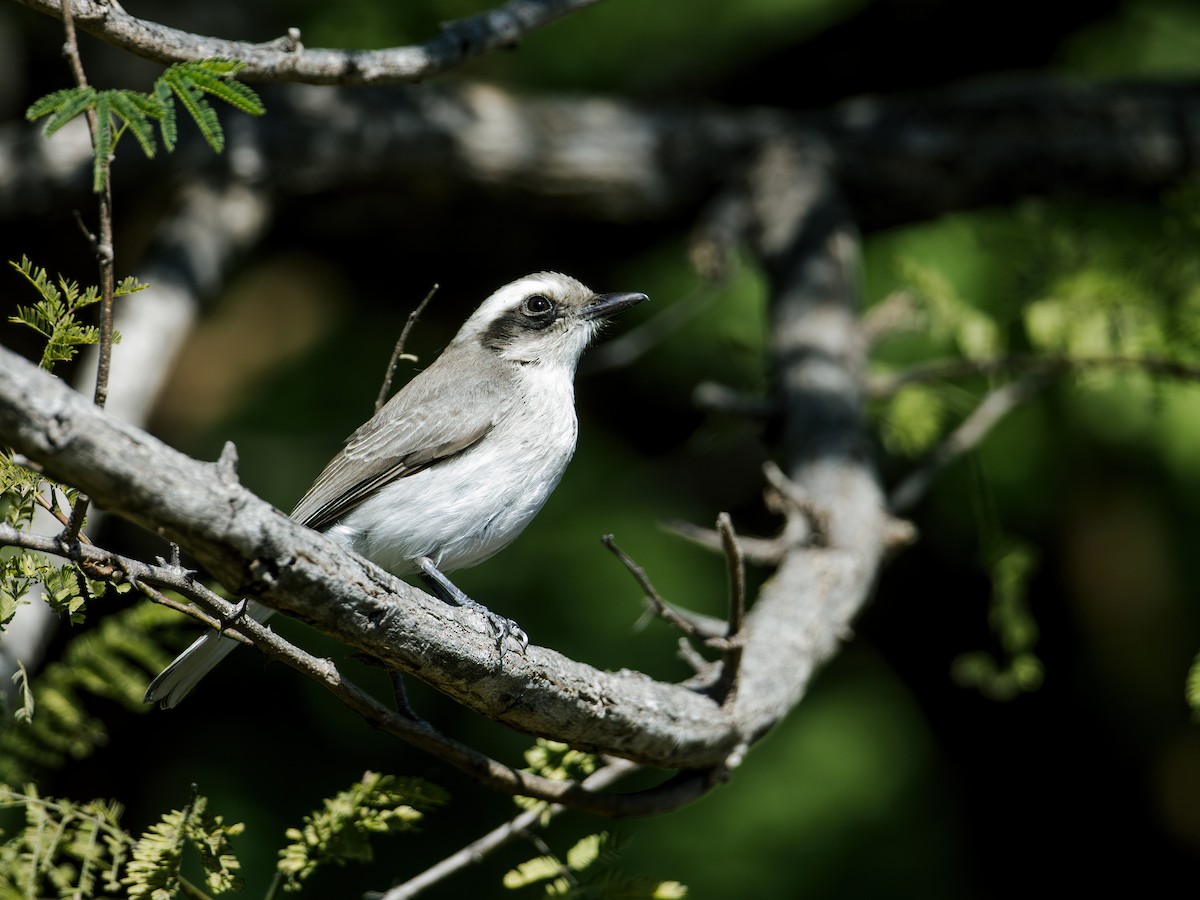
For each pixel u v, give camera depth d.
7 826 7.55
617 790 12.13
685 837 12.27
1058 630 15.02
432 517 8.26
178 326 11.72
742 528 14.77
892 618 14.98
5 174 13.09
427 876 7.07
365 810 6.61
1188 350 11.15
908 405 11.79
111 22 6.10
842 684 13.66
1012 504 13.69
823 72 15.57
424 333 15.02
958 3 14.96
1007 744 14.90
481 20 7.40
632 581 12.79
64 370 12.41
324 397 14.30
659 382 14.63
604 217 14.48
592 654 12.45
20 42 14.32
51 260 14.46
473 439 8.42
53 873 6.05
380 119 13.66
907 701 13.81
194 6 14.36
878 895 12.27
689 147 14.25
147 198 13.74
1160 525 13.84
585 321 9.31
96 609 10.43
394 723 6.22
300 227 15.13
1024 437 13.53
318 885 11.62
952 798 14.13
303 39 13.73
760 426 11.29
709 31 15.42
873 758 12.97
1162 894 14.66
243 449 13.77
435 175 13.90
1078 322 11.45
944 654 14.95
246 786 12.12
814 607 8.87
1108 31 15.70
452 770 12.22
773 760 12.81
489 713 6.55
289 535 5.27
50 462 4.61
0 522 5.77
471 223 15.05
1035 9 15.01
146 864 6.10
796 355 11.35
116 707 12.10
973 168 14.08
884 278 14.57
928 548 14.63
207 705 12.54
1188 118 14.12
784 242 12.73
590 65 15.77
